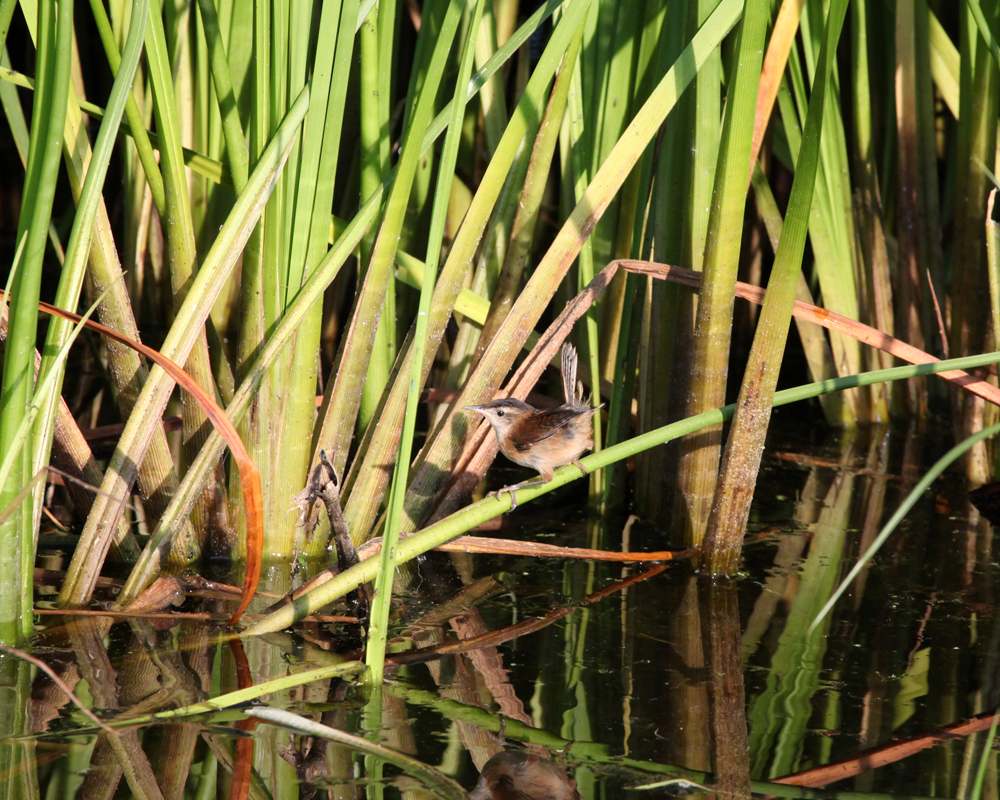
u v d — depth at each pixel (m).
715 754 4.50
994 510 8.34
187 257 6.60
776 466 9.58
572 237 6.82
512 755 4.42
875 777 4.30
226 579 6.65
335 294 10.52
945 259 11.30
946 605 6.38
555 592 6.59
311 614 6.07
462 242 6.68
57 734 4.45
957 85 9.49
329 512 6.04
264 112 6.35
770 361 6.25
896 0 9.43
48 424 5.41
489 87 8.86
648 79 7.50
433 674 5.29
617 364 8.04
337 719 4.74
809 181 5.82
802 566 7.10
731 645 5.75
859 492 8.81
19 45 13.10
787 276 6.05
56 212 13.27
